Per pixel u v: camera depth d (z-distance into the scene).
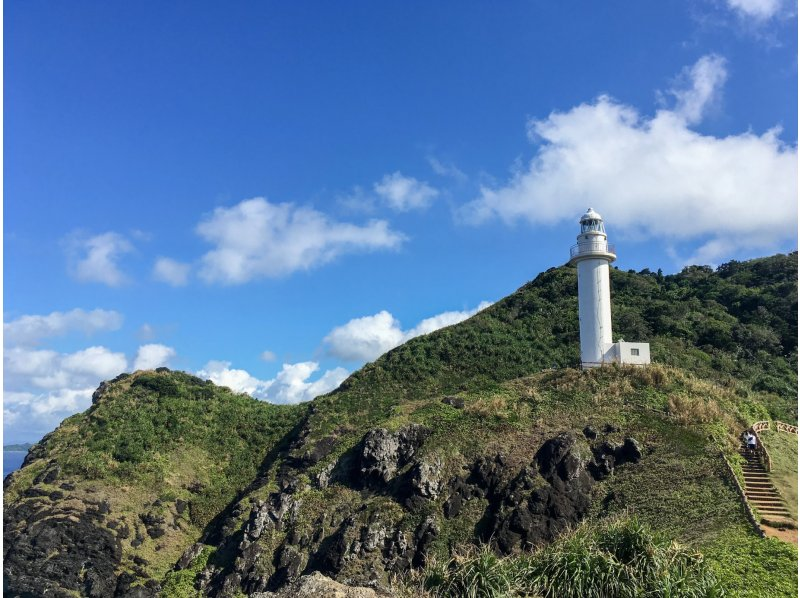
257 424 61.38
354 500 39.34
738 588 17.20
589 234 47.31
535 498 33.00
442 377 61.06
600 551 14.66
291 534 38.22
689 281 83.94
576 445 35.19
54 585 40.16
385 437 41.31
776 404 47.19
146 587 40.12
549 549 15.60
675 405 38.28
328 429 49.91
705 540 23.47
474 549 16.59
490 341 67.31
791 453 33.78
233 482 52.28
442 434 40.75
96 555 41.97
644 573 14.09
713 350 60.91
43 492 46.97
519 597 14.00
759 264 83.44
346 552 34.47
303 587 15.16
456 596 14.09
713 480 29.94
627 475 33.06
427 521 34.44
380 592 15.34
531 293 80.88
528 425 39.81
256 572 36.47
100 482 48.91
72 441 55.50
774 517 25.56
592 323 47.03
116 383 67.38
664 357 57.12
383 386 59.94
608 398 41.00
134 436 55.84
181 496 49.81
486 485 35.97
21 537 42.50
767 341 61.75
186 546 44.94
